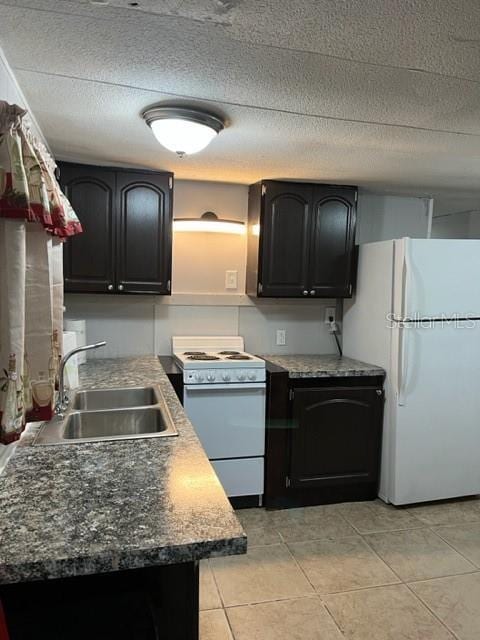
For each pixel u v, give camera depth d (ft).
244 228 10.35
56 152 8.02
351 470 9.64
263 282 9.94
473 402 9.59
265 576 7.06
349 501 9.77
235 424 9.18
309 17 3.87
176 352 10.44
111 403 7.18
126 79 5.17
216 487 3.75
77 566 2.77
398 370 9.15
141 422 6.18
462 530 8.54
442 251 9.07
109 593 3.31
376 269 9.86
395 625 6.05
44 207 3.87
